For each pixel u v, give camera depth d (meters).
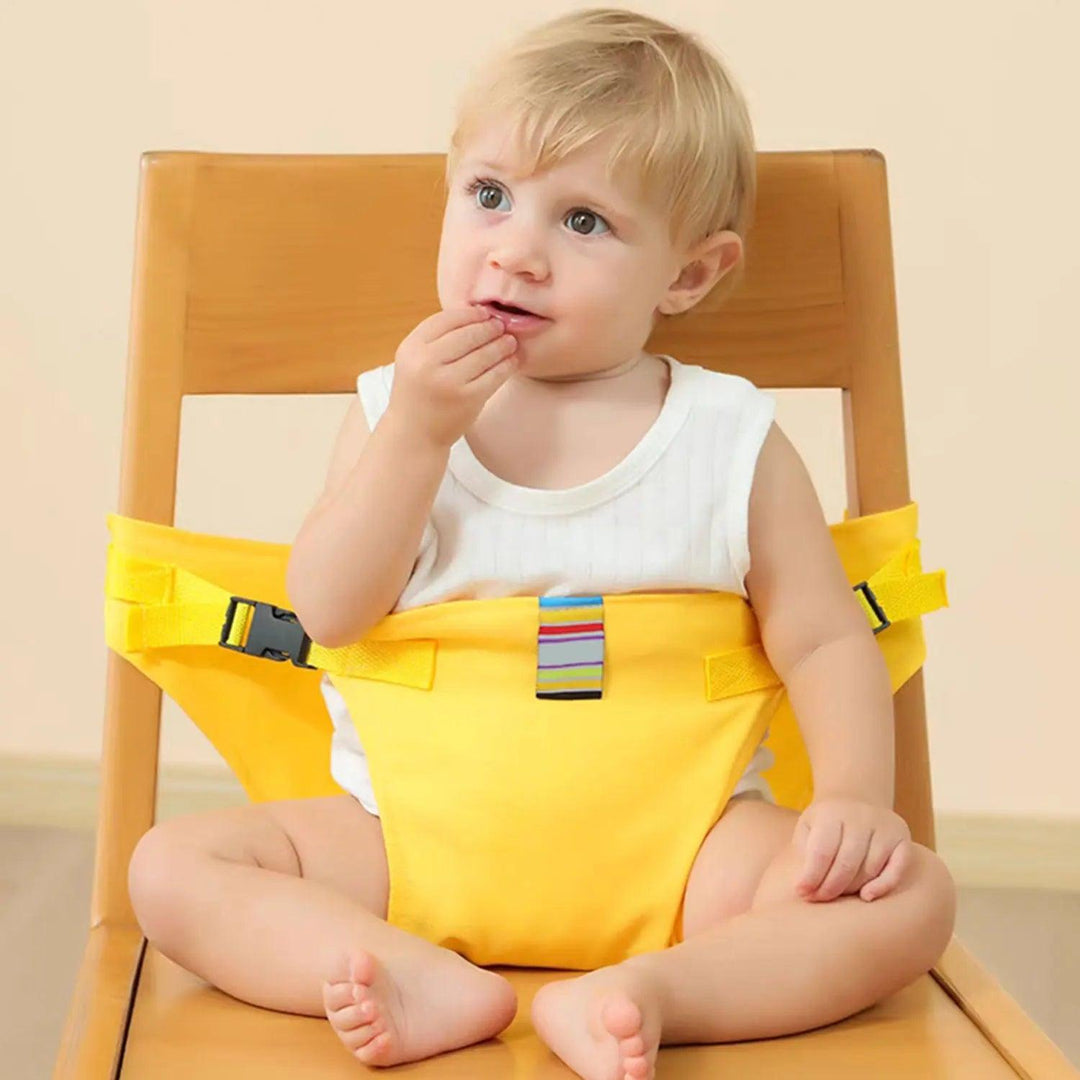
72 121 2.77
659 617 1.45
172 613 1.53
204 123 2.75
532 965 1.42
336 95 2.72
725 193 1.56
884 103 2.67
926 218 2.70
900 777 1.61
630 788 1.41
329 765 1.59
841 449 2.75
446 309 1.47
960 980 1.35
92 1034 1.22
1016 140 2.68
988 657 2.81
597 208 1.46
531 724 1.42
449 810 1.41
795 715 1.51
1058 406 2.74
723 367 1.66
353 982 1.16
